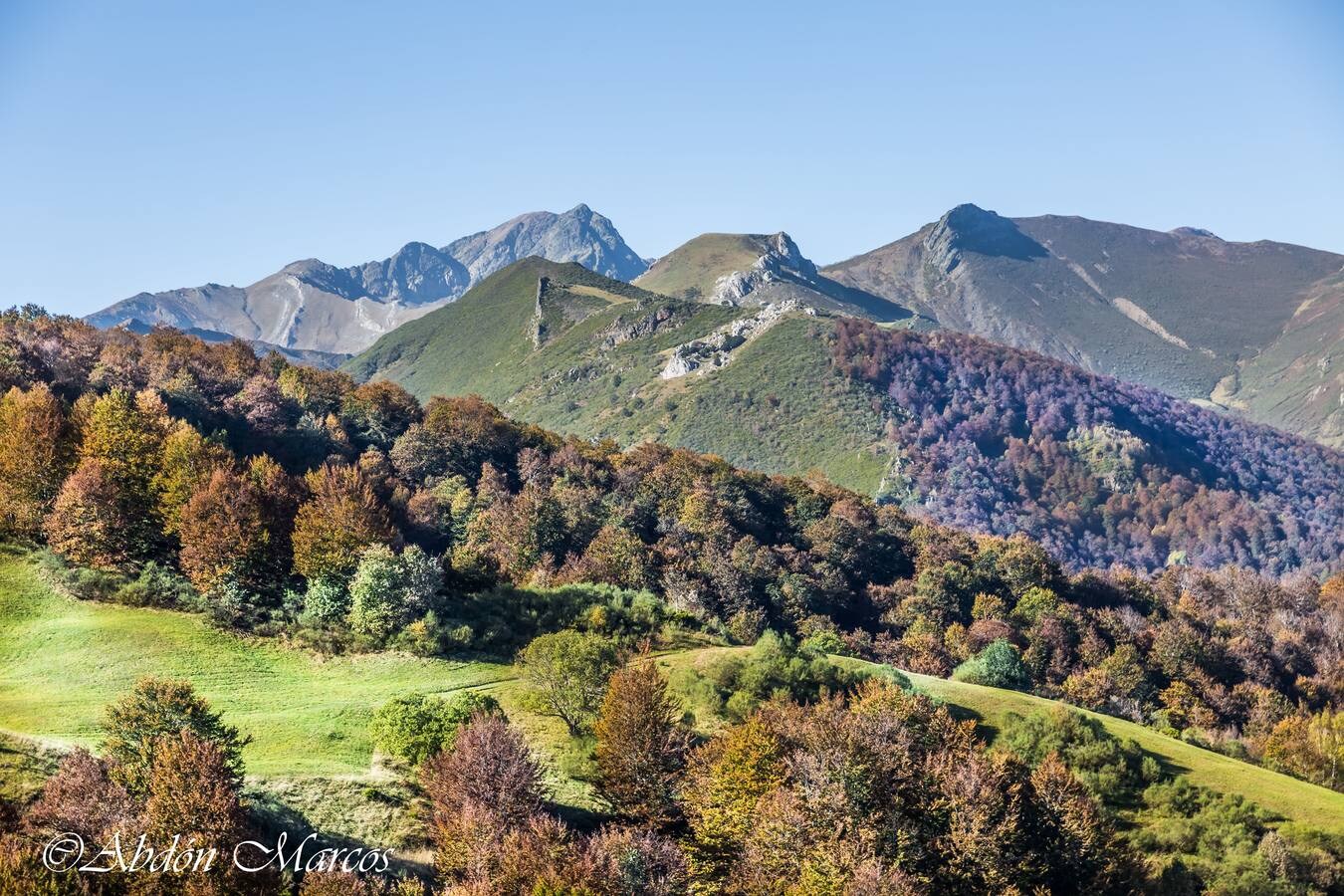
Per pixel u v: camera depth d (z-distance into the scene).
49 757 45.44
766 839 49.12
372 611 78.12
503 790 49.09
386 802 51.47
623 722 56.44
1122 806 66.75
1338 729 92.94
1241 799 67.31
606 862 45.19
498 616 84.88
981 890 50.94
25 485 85.69
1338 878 59.59
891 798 52.88
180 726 46.69
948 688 80.94
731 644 88.19
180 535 83.56
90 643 69.00
